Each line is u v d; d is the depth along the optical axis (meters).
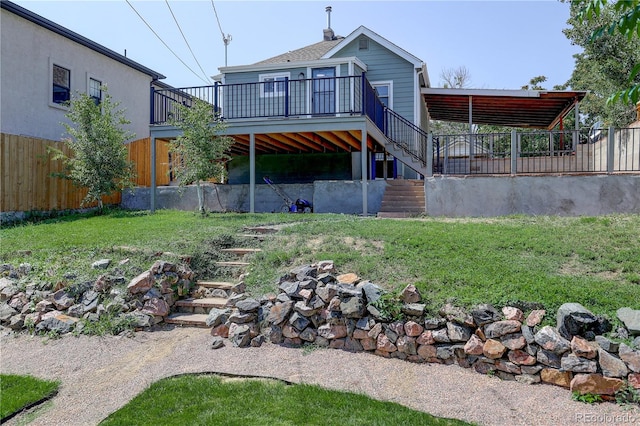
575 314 3.81
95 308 5.50
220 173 10.42
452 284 4.74
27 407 3.57
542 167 13.55
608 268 5.07
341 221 8.33
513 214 9.15
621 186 8.97
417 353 4.32
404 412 3.33
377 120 12.41
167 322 5.48
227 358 4.48
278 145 13.70
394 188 11.65
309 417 3.25
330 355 4.49
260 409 3.38
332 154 15.24
